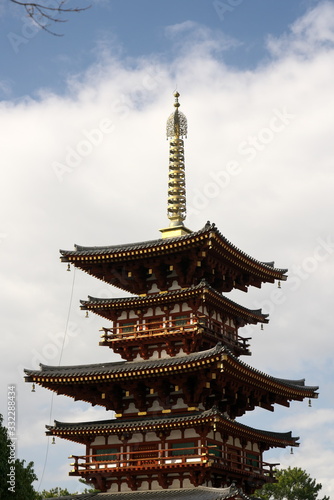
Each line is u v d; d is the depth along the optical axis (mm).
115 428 56969
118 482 57625
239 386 59031
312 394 67438
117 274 63531
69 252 62156
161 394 57750
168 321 59375
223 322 62875
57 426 59438
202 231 57094
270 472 63344
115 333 61969
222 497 49594
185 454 55125
